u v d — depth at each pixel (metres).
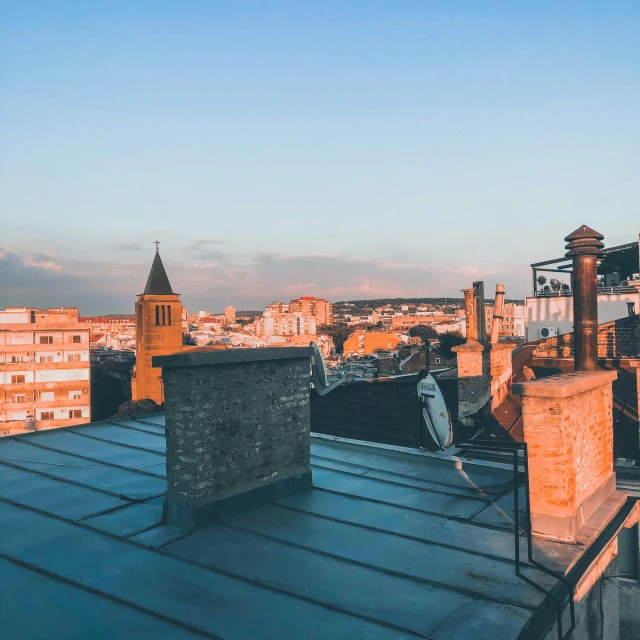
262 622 5.00
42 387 60.88
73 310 65.56
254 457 7.84
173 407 7.22
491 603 5.33
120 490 8.56
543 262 32.78
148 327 75.50
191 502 7.07
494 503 8.14
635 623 8.44
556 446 6.56
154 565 6.11
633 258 30.70
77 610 5.18
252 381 7.81
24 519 7.41
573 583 5.82
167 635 4.78
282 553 6.44
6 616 5.06
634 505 7.92
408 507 7.96
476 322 13.85
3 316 61.09
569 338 19.05
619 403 12.89
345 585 5.70
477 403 12.92
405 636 4.79
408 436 13.53
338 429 14.70
